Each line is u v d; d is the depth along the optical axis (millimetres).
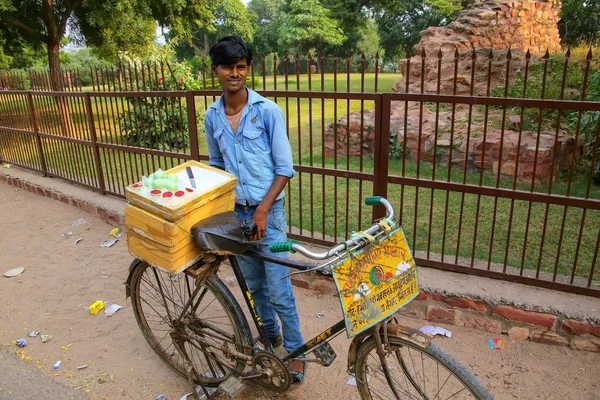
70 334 3326
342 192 5953
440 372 2818
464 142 6719
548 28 11719
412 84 9805
